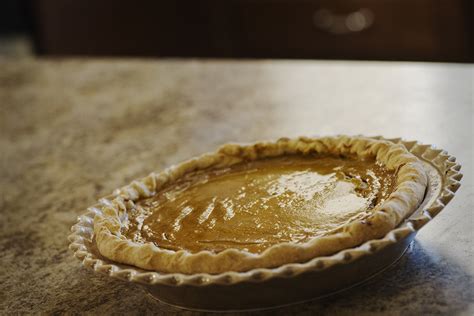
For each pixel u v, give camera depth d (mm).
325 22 2449
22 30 3098
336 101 1294
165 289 822
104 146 1283
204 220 878
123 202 919
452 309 795
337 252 789
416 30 2293
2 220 1092
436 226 902
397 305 808
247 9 2604
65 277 934
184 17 2758
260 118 1279
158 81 1624
